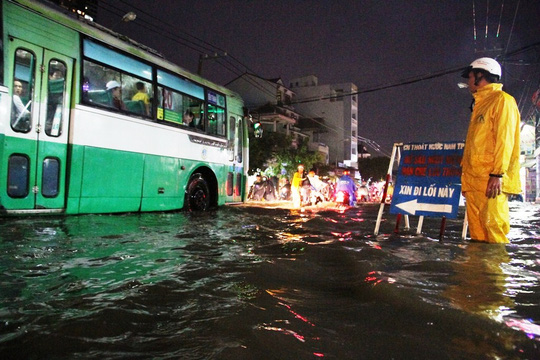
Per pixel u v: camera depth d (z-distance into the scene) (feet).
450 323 6.47
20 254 12.55
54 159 23.15
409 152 18.75
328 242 16.22
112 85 26.91
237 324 6.73
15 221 20.38
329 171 157.99
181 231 19.97
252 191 77.97
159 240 16.63
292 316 7.14
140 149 29.01
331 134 198.49
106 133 26.22
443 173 17.63
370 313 7.21
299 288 9.36
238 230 20.94
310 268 11.51
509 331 5.96
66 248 13.87
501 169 14.99
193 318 7.11
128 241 16.02
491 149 15.56
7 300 7.98
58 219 22.18
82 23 25.22
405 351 5.60
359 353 5.56
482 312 6.68
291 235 18.94
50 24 23.02
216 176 38.29
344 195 54.60
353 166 204.85
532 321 6.31
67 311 7.39
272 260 12.49
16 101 21.18
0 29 20.36
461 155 17.42
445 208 17.19
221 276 10.44
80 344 5.99
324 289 9.27
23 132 21.44
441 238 17.17
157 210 30.94
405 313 7.11
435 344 5.79
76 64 24.29
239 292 8.90
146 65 29.86
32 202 21.99
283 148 119.24
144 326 6.73
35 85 22.08
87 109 24.88
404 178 18.49
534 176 121.29
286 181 97.71
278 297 8.48
